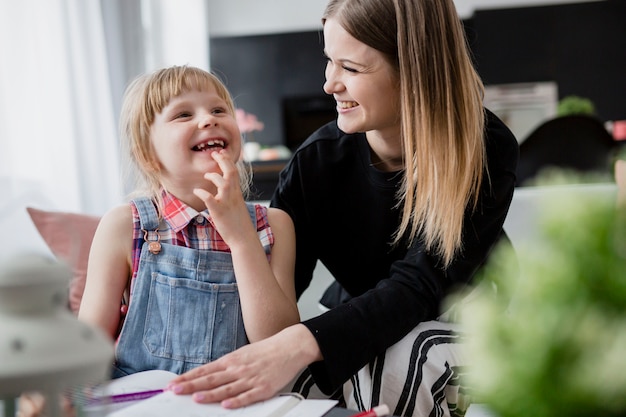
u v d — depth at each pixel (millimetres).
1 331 543
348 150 1432
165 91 1279
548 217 343
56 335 551
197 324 1184
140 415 833
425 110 1251
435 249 1247
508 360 352
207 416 848
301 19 6281
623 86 5957
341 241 1462
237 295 1216
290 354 1002
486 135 1382
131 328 1180
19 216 2760
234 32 6320
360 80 1262
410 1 1254
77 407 572
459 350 1165
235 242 1189
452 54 1278
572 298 333
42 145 3174
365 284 1471
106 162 3646
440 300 1211
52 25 3301
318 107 6195
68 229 1771
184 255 1222
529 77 5996
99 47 3648
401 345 1150
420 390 1124
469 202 1300
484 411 416
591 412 333
